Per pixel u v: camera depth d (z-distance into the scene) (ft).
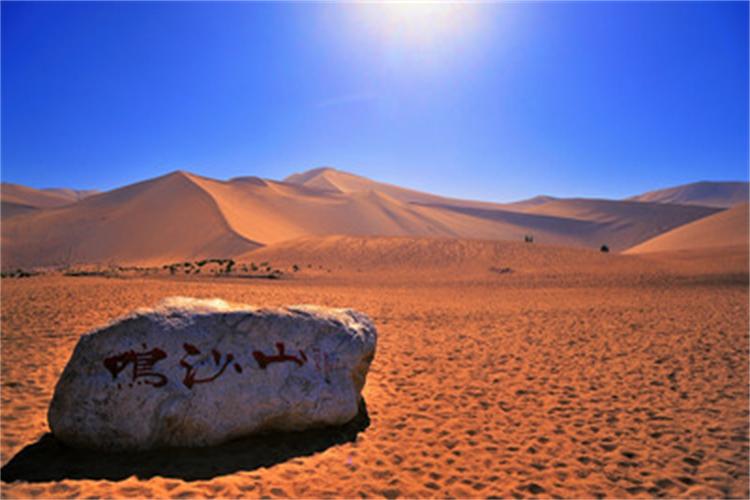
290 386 14.64
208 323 14.48
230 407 13.87
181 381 13.60
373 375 22.45
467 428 16.29
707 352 26.78
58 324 29.78
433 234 268.41
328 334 15.92
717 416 17.31
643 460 14.05
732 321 36.70
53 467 12.52
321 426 15.25
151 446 13.38
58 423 13.34
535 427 16.43
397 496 11.88
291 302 45.88
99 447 13.30
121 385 13.26
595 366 24.13
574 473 13.29
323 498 11.56
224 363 14.12
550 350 27.63
